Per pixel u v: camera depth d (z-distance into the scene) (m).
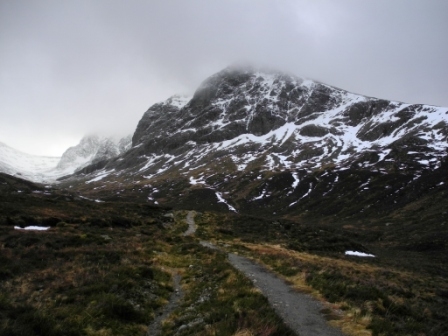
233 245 45.94
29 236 30.08
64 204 65.19
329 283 19.41
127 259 24.80
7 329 10.44
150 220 67.62
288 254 41.12
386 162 170.38
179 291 20.14
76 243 30.83
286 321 13.32
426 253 72.81
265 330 11.49
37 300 15.05
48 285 17.42
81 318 13.11
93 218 50.56
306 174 183.75
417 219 104.88
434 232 88.31
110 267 21.89
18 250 24.58
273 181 180.62
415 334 12.56
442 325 14.36
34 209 49.38
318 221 122.38
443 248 74.94
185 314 15.23
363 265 42.91
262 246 49.34
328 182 164.38
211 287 19.61
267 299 16.03
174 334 12.94
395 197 128.88
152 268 23.52
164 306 16.98
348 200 137.75
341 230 99.38
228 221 83.94
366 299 16.53
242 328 11.69
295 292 18.56
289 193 162.38
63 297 15.51
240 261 30.56
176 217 88.06
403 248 79.75
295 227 81.25
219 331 11.68
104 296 15.49
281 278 22.73
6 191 83.75
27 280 18.17
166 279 22.14
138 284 18.91
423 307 18.52
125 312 14.51
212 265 26.39
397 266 48.44
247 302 15.09
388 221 109.25
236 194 174.62
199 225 75.62
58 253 25.20
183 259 31.02
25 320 11.53
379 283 24.06
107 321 13.53
